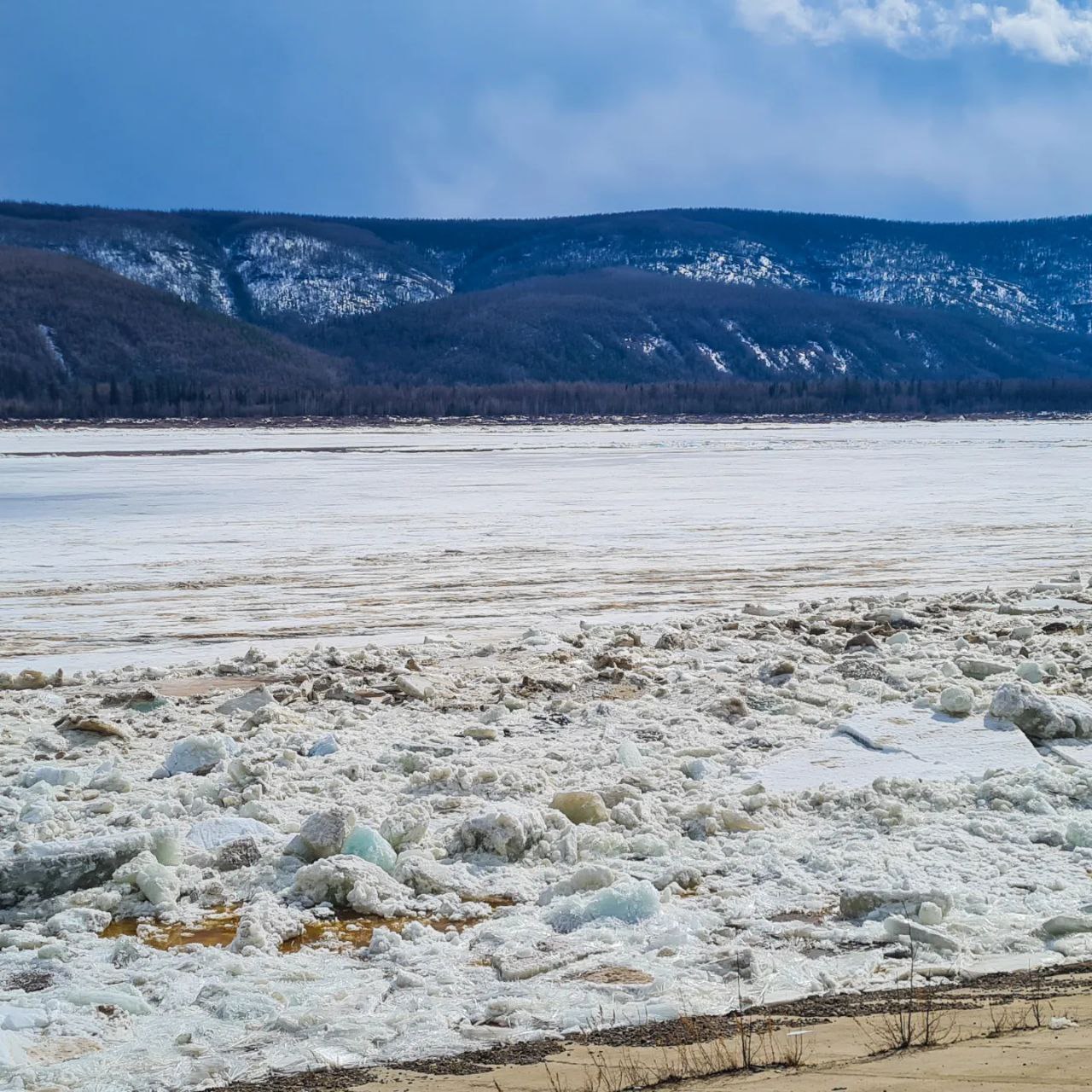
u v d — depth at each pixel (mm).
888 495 45438
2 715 13484
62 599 23266
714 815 9344
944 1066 4301
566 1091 4809
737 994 6352
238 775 10430
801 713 12539
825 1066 4680
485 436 107625
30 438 102375
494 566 27469
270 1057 5797
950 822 9219
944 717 11844
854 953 6941
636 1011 6098
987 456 72812
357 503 42344
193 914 7898
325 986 6684
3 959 7129
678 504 41969
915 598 21391
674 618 20359
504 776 10352
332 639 19125
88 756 11688
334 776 10703
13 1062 5719
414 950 7121
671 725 12281
